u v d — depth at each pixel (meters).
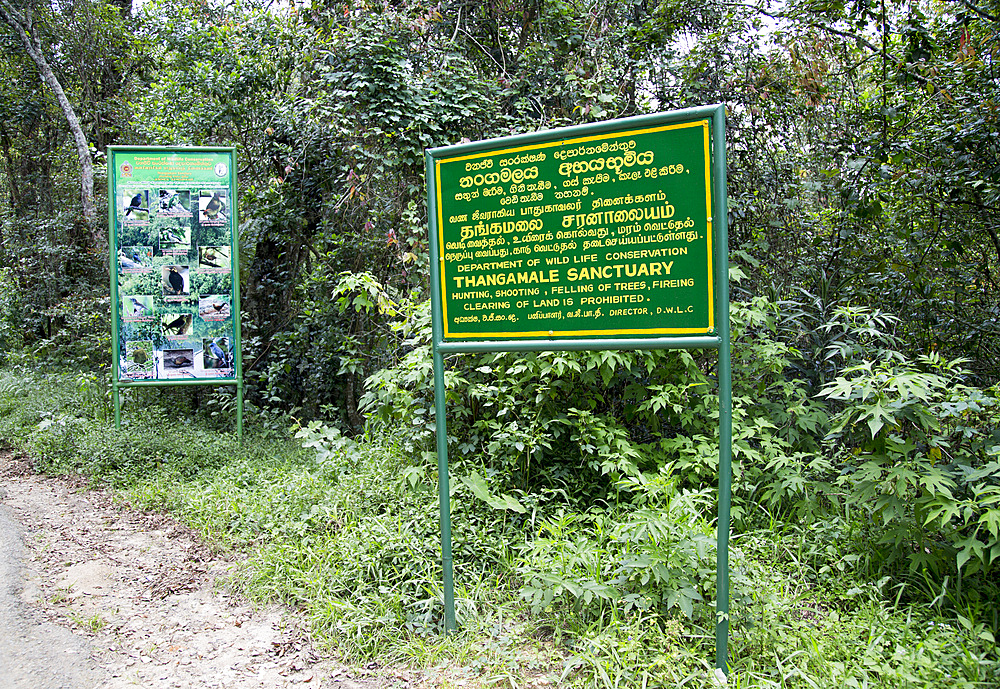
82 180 11.60
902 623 3.45
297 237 9.34
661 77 7.89
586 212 3.36
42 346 11.62
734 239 7.02
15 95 13.66
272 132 8.73
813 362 6.02
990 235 7.24
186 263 7.27
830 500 4.60
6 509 5.64
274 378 8.74
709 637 3.30
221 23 9.36
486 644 3.44
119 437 6.80
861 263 7.37
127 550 4.88
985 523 3.71
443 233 3.69
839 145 7.56
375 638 3.56
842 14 7.34
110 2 13.62
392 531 4.37
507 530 4.48
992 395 4.13
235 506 5.27
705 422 5.10
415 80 7.48
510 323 3.55
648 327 3.25
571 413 4.96
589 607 3.55
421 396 5.40
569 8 8.23
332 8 8.23
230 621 3.90
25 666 3.40
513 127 7.85
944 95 6.62
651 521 3.50
